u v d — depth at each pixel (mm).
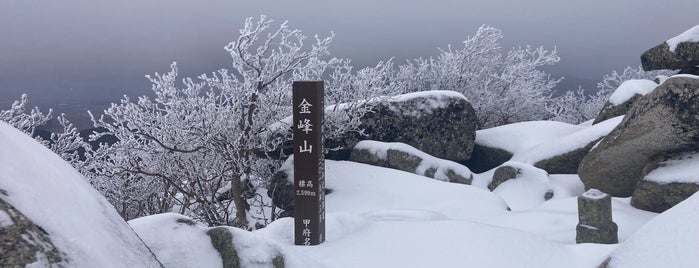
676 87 9125
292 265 4852
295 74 11734
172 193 11477
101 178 12023
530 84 19219
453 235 6223
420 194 10734
